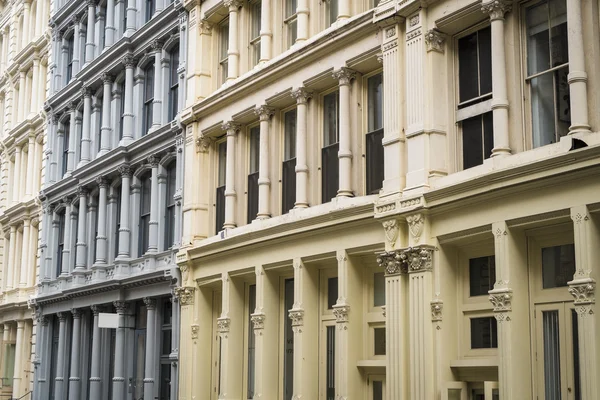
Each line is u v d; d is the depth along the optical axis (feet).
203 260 90.12
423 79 63.98
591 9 54.24
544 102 57.82
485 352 59.26
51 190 132.16
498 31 59.31
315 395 73.87
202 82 95.45
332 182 75.77
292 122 82.99
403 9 65.57
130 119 111.45
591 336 50.21
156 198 103.45
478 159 62.08
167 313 100.73
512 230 56.49
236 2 90.74
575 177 52.01
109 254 114.42
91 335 118.83
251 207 86.94
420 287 61.67
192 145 94.84
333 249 71.51
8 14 169.07
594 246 51.29
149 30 106.83
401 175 65.26
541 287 56.24
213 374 89.30
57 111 135.54
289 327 79.56
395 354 63.10
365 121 72.84
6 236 156.15
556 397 54.39
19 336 142.10
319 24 79.41
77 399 117.29
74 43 133.59
